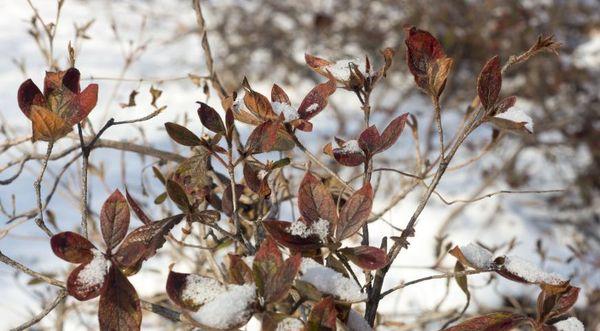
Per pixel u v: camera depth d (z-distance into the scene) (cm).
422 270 177
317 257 62
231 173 64
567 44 319
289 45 328
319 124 268
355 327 61
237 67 320
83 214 65
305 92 313
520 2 315
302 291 57
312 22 330
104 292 58
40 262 161
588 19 332
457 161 254
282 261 57
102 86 249
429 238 197
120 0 367
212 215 64
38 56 287
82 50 311
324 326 56
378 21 324
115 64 302
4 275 156
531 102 299
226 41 326
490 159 254
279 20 344
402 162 234
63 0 99
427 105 292
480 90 63
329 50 325
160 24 353
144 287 153
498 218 217
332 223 61
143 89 243
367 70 69
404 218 207
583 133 273
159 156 96
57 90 63
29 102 62
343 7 330
